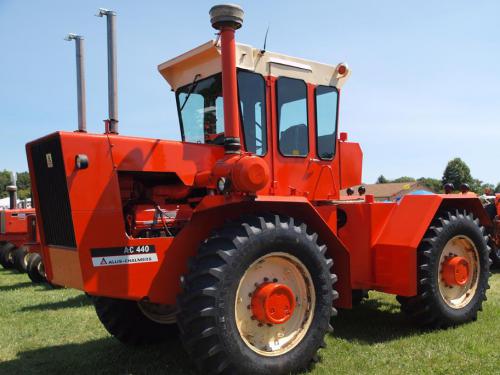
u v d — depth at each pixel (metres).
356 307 6.10
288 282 3.96
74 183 3.46
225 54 3.71
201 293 3.39
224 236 3.60
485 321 5.37
